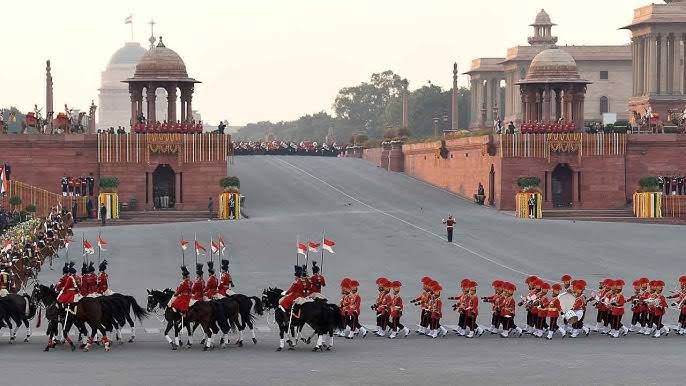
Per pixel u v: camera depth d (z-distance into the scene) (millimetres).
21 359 153875
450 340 173000
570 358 155125
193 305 161500
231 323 165250
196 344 168625
